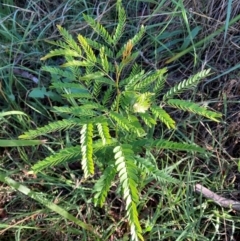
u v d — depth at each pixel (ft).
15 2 2.41
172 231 1.83
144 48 2.20
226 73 2.08
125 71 2.16
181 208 1.90
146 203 1.93
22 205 1.99
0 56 2.22
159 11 2.23
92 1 2.35
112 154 1.56
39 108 2.13
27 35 2.27
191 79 1.53
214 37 2.17
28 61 2.24
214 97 2.12
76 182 1.94
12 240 1.93
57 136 2.04
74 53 1.50
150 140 1.56
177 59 2.19
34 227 1.86
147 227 1.80
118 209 1.94
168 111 2.06
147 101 1.36
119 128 1.55
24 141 1.71
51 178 1.95
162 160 1.91
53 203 1.79
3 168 2.04
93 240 1.87
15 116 2.10
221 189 1.96
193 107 1.44
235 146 2.05
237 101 2.05
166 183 1.87
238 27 2.19
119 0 1.60
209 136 2.03
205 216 1.88
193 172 1.94
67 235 1.89
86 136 1.30
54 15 2.30
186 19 2.04
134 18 2.25
